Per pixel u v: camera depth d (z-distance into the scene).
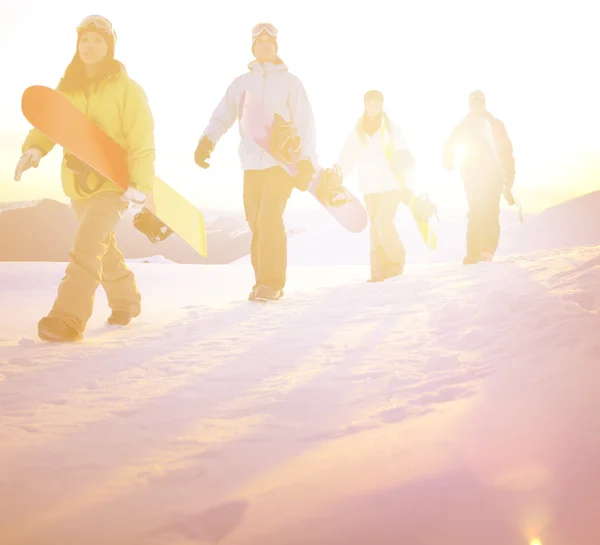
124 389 2.51
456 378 2.21
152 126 3.98
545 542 1.00
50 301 6.65
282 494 1.31
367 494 1.24
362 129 6.41
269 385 2.49
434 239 7.27
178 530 1.21
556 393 1.76
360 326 3.64
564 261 4.54
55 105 3.61
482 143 6.82
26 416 2.15
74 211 4.15
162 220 4.02
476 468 1.30
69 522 1.29
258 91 5.14
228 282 8.31
